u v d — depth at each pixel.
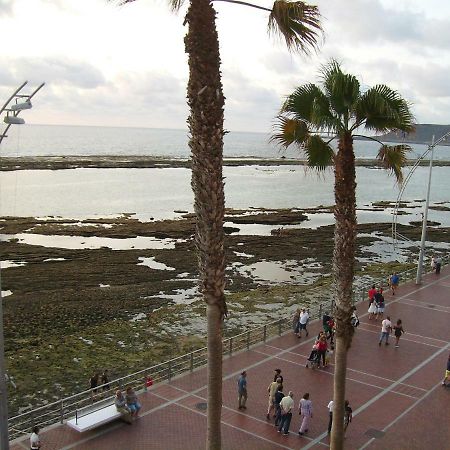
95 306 34.34
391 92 12.22
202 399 18.81
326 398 19.17
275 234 60.19
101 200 87.69
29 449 15.71
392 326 26.45
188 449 15.77
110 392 20.97
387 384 20.36
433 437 16.62
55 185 103.38
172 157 178.75
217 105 9.27
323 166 13.09
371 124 12.41
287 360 22.53
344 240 12.66
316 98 12.09
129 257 47.41
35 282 39.44
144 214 74.56
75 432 16.62
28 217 67.69
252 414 18.00
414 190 120.00
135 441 16.16
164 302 35.78
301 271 45.09
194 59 9.12
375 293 28.58
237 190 108.56
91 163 140.00
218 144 9.44
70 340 28.47
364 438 16.53
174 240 56.28
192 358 21.41
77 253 48.41
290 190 111.06
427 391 19.83
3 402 12.52
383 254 52.44
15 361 25.52
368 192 113.62
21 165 128.50
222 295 9.92
